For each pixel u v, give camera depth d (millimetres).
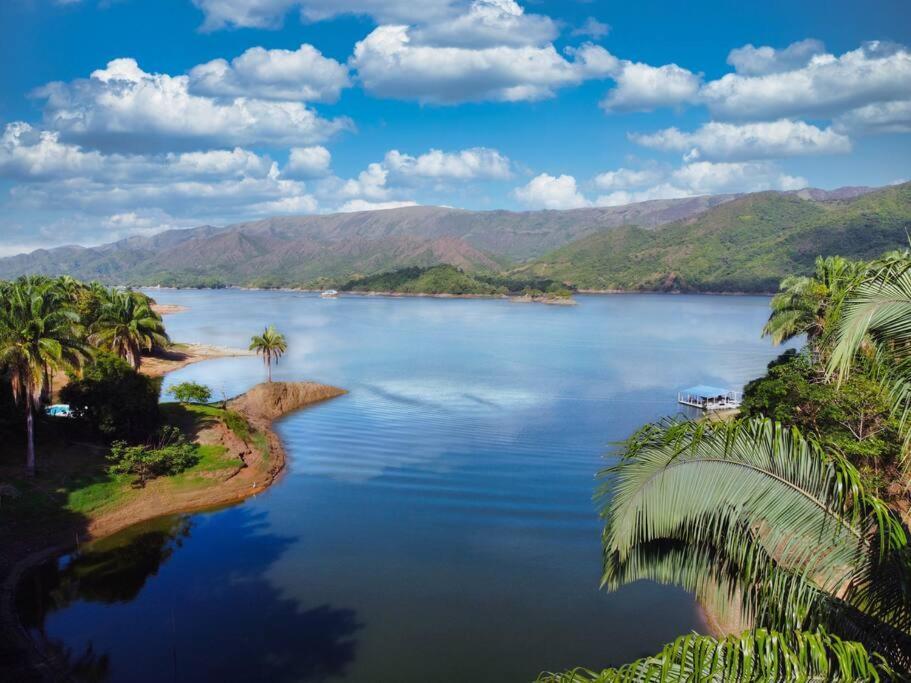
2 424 46406
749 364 121438
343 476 54219
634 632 30203
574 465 57438
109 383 52469
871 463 33062
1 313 44594
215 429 59156
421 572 36344
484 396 89938
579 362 124125
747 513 9031
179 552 38844
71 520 41281
